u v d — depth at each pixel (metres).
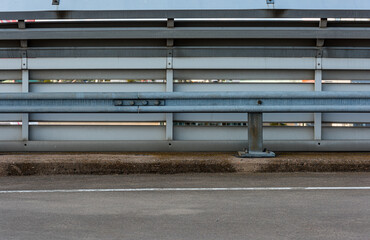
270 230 3.71
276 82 7.57
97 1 7.34
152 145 7.59
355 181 5.68
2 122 7.61
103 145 7.60
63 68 7.52
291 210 4.31
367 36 7.24
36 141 7.59
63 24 7.43
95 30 7.31
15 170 6.26
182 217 4.10
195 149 7.59
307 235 3.58
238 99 6.84
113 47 7.48
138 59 7.48
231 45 7.50
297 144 7.54
